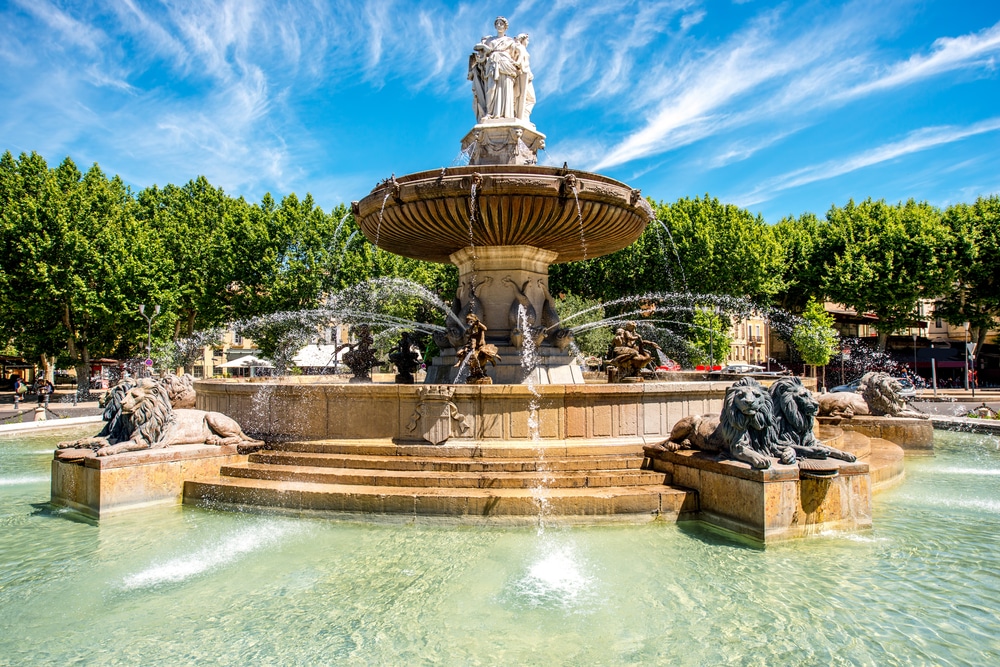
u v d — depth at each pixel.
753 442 6.41
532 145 11.99
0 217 28.72
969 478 9.34
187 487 7.41
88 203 31.30
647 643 4.05
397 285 32.72
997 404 27.14
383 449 7.61
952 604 4.65
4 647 4.02
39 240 28.66
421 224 9.80
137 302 31.30
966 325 48.16
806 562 5.50
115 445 7.36
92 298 29.48
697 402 8.39
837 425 12.34
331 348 33.91
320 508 6.77
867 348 38.78
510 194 8.98
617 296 32.88
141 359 31.64
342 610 4.54
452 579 5.09
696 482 6.75
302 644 4.05
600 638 4.11
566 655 3.90
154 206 42.84
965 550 5.84
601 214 9.60
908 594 4.83
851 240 35.69
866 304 35.62
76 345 32.38
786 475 6.04
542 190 8.95
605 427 7.77
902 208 38.50
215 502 7.23
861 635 4.16
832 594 4.82
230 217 34.59
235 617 4.45
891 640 4.09
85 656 3.91
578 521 6.46
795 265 37.28
